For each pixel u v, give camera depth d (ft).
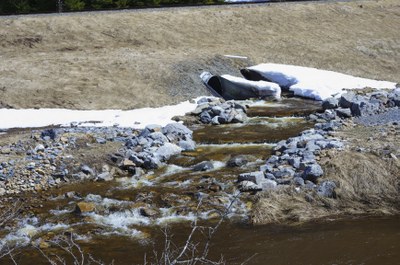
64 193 68.49
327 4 183.83
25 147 82.69
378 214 58.03
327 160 67.46
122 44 148.05
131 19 159.22
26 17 156.56
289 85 125.59
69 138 85.35
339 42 159.02
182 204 62.85
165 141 83.87
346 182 62.85
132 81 120.26
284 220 57.47
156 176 72.79
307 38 161.38
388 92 107.04
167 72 124.06
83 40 148.05
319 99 114.21
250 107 108.68
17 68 125.49
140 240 55.21
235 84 116.98
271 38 159.43
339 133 81.92
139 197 65.72
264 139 85.51
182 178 71.10
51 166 75.61
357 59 148.66
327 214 58.34
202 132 91.91
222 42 155.74
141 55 135.44
